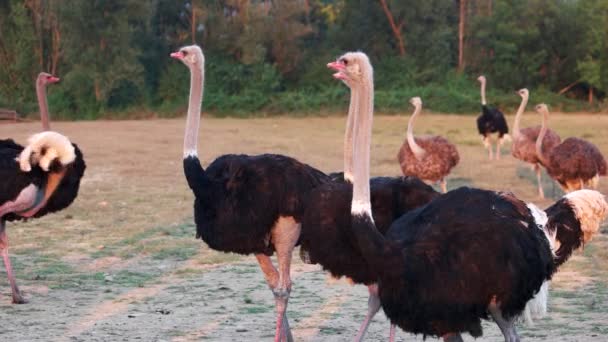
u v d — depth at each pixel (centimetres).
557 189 1664
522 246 520
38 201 828
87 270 993
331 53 5722
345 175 697
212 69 5375
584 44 5338
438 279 509
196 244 1151
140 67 4931
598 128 3431
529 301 560
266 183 676
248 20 5466
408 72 5528
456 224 520
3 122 4000
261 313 792
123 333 715
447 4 5634
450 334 529
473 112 5081
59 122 4191
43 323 750
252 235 679
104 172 1986
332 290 887
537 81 5544
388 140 2900
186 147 715
